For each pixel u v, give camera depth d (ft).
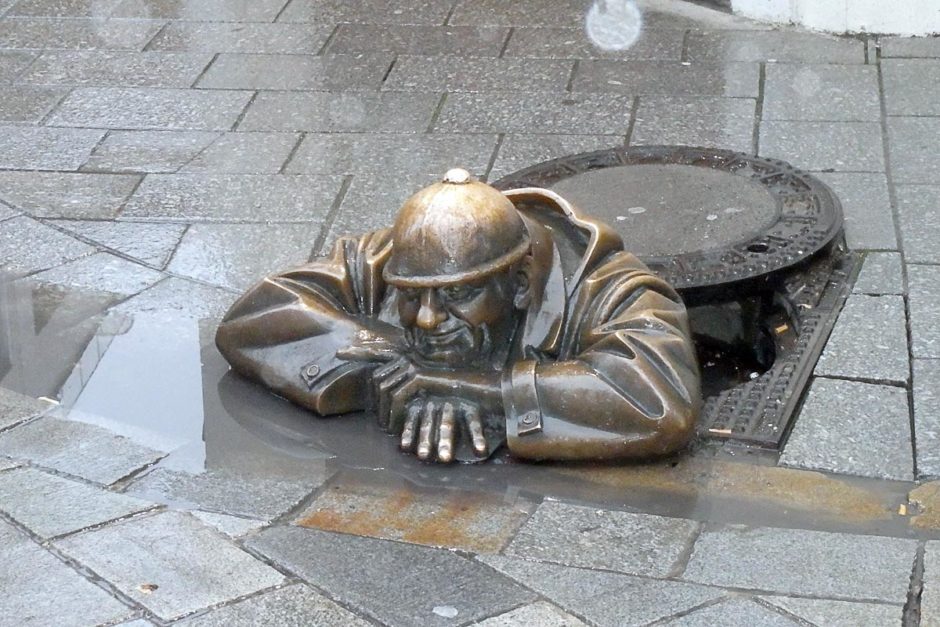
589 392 14.58
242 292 19.16
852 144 22.52
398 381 15.24
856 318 17.51
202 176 22.54
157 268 19.89
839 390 16.06
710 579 12.67
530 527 13.70
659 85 25.22
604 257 15.79
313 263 16.67
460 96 25.18
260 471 14.97
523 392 14.74
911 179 21.30
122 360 17.60
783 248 18.52
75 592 12.53
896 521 13.73
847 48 26.48
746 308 18.20
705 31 27.71
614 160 21.61
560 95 24.99
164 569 12.89
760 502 14.14
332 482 14.76
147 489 14.57
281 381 16.14
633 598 12.38
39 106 25.43
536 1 29.89
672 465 14.87
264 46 28.04
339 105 25.05
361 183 22.06
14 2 30.96
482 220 14.26
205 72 26.78
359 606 12.32
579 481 14.65
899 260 18.90
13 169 23.00
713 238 18.93
